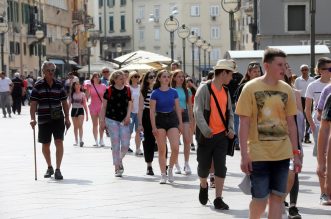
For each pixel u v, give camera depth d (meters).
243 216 23.78
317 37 104.00
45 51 161.88
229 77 25.11
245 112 18.12
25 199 27.56
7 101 85.75
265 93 18.09
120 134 33.88
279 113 18.17
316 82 29.47
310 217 23.39
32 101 32.91
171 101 31.05
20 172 35.53
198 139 25.16
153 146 34.12
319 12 103.81
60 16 176.00
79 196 28.12
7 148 48.31
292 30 105.06
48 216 24.14
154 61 97.38
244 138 18.14
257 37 107.25
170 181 31.58
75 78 49.59
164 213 24.42
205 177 25.52
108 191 29.30
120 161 33.81
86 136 58.25
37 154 44.22
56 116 32.72
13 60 140.88
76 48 191.25
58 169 33.00
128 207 25.62
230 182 31.27
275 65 18.02
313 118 28.33
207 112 25.00
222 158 24.94
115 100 33.81
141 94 33.97
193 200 26.94
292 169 21.91
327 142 22.20
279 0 104.75
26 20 149.75
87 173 35.03
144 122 34.12
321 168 22.70
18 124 73.69
